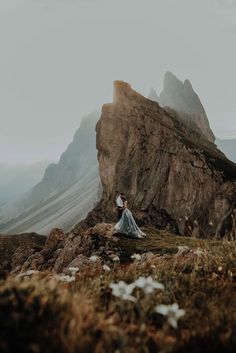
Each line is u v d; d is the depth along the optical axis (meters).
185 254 8.95
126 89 139.00
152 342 3.84
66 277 5.66
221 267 6.09
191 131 166.75
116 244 20.78
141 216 117.25
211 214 112.25
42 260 28.70
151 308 4.58
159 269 6.57
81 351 3.26
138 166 124.50
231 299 4.92
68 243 23.69
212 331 3.94
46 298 3.80
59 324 3.54
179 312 3.61
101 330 3.70
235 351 3.58
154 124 129.38
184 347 3.72
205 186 117.12
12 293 3.76
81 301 4.22
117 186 122.50
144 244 20.97
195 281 5.78
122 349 3.39
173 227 114.06
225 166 123.75
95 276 6.80
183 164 120.81
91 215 121.00
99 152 128.25
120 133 127.69
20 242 118.94
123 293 4.05
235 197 111.75
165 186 120.12
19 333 3.27
